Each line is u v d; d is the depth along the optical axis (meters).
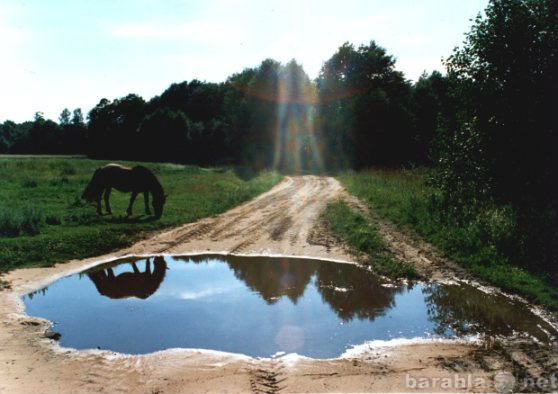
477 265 10.04
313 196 22.81
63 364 6.05
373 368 5.88
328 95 52.88
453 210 13.35
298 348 6.57
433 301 8.52
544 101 12.47
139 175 16.14
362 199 20.16
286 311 8.13
